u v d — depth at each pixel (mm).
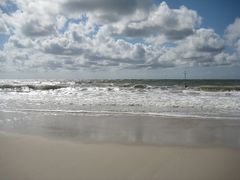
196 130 8852
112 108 14352
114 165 5078
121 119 11078
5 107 15008
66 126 9578
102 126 9617
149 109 13891
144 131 8703
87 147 6367
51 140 7121
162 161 5332
